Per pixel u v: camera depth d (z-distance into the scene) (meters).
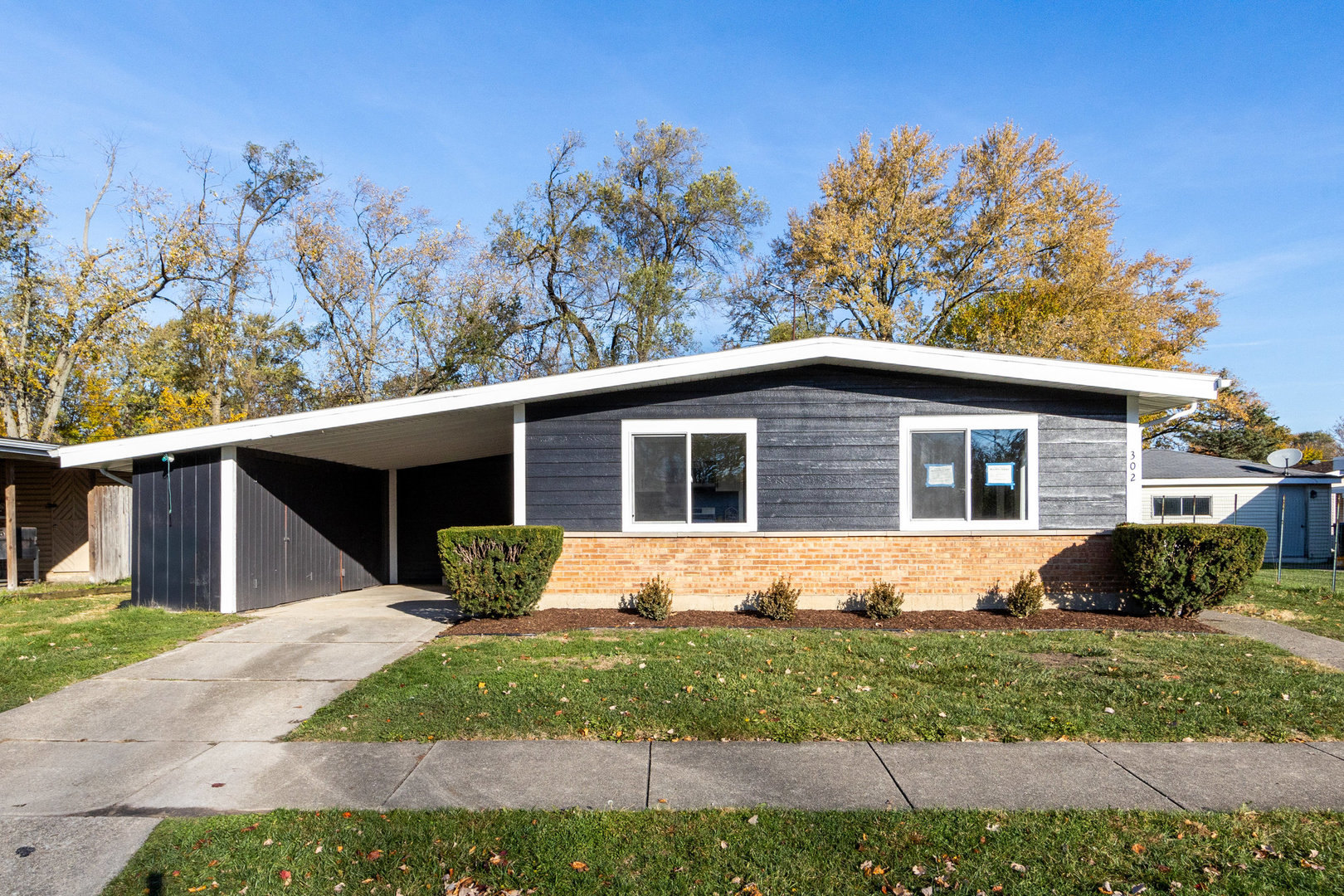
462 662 8.16
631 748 5.71
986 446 11.20
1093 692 7.02
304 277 29.23
